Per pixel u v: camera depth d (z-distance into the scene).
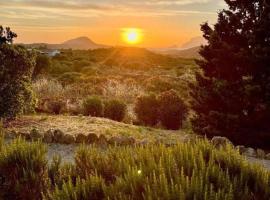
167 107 17.81
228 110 13.30
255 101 12.75
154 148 4.43
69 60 78.19
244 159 4.01
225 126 12.77
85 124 15.05
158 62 103.25
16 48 14.16
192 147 4.31
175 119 17.78
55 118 16.02
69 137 12.16
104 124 15.31
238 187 3.46
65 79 40.22
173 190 3.17
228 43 13.44
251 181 3.70
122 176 4.04
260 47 12.34
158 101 18.14
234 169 3.90
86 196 3.63
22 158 4.95
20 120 14.84
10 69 13.78
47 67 38.53
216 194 3.06
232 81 13.30
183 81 38.53
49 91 27.08
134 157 4.37
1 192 4.67
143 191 3.42
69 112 19.16
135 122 18.59
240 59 12.79
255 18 13.12
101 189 3.70
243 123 12.75
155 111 18.09
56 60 72.38
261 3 12.91
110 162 4.50
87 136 12.23
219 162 4.06
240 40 13.36
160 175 3.34
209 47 13.59
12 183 4.73
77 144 12.03
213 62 13.20
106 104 19.22
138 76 47.84
